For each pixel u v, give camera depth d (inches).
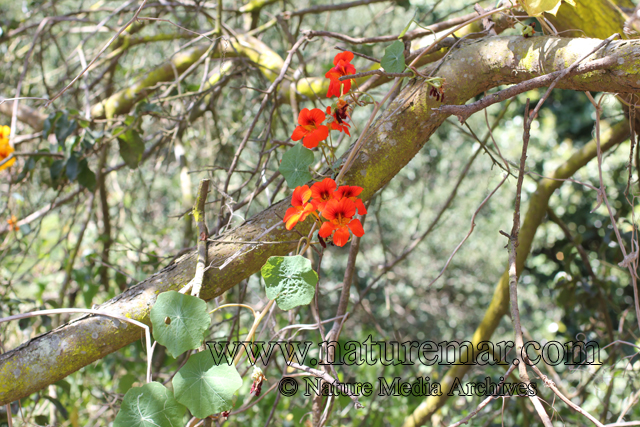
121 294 41.2
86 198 110.6
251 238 43.1
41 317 82.0
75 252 89.7
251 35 95.7
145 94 87.4
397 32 165.9
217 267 41.8
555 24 55.1
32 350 37.3
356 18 189.0
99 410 94.6
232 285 43.3
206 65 79.9
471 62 45.8
